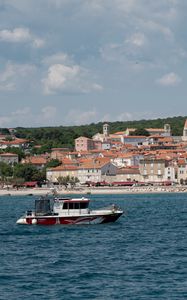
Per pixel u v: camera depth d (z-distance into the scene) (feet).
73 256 411.95
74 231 555.69
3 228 592.19
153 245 461.37
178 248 444.14
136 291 310.45
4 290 314.14
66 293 307.37
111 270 360.89
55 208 609.42
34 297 300.40
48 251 436.35
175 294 303.89
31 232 552.82
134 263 382.22
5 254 424.46
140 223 636.48
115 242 480.23
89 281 332.60
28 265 379.35
